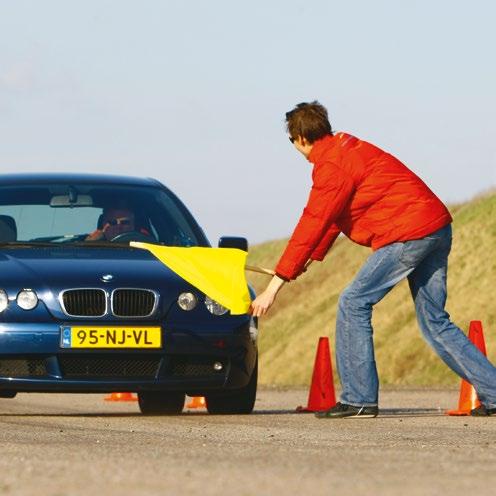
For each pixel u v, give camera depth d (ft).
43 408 153.69
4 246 117.50
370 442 78.23
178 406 132.98
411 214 104.22
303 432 88.63
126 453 68.08
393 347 424.87
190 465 59.98
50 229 119.85
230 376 112.88
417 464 60.80
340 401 108.37
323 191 103.09
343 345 107.34
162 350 110.32
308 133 103.86
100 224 121.39
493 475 55.88
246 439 81.35
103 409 152.56
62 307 109.09
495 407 109.50
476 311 420.36
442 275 107.76
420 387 268.62
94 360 110.01
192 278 109.70
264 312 105.40
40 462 62.23
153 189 128.57
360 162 103.91
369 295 106.32
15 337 108.06
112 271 111.45
